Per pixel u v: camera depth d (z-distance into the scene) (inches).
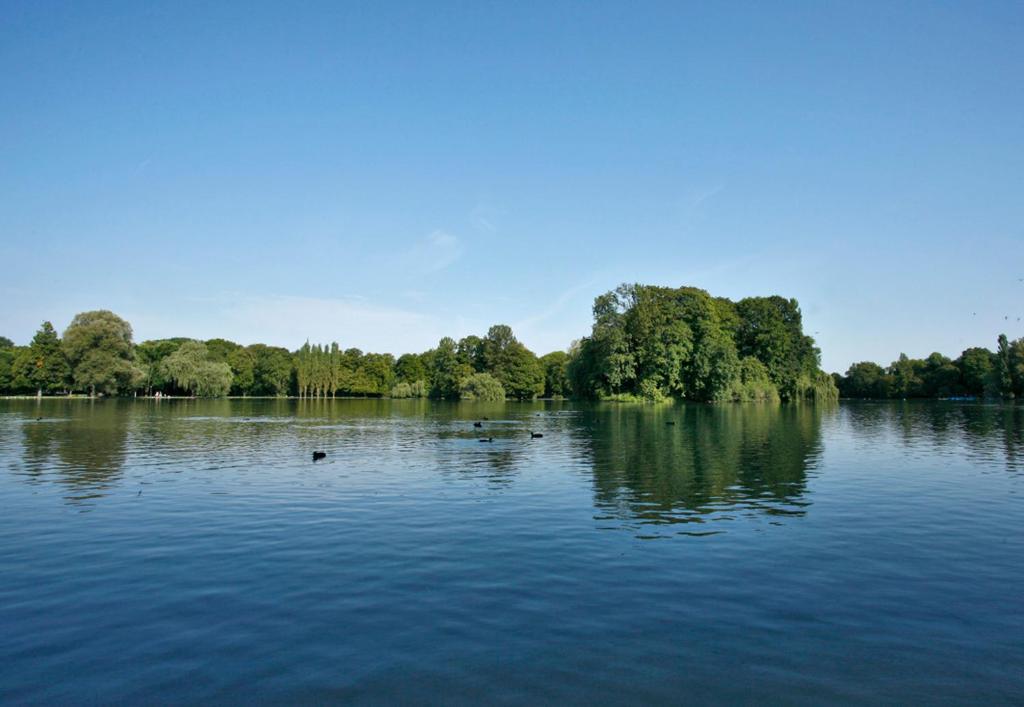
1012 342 5024.6
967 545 642.2
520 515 775.7
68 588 514.9
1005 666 381.1
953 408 3988.7
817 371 4803.2
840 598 491.2
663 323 4037.9
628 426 2230.6
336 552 612.7
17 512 796.0
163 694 348.8
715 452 1433.3
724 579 534.3
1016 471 1149.7
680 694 346.3
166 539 662.5
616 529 703.7
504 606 471.2
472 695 344.2
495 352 6712.6
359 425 2399.1
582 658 387.9
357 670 373.1
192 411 3378.4
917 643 411.5
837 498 886.4
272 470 1159.0
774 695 346.0
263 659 387.9
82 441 1663.4
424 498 885.2
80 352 4658.0
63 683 361.4
